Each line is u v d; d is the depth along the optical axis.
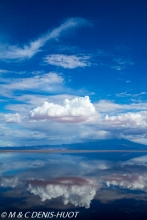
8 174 29.06
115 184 22.75
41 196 17.58
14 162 48.47
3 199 16.58
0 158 62.44
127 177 27.34
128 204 15.60
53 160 55.72
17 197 17.19
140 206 15.16
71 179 25.52
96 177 27.16
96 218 12.91
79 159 61.03
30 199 16.66
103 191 19.56
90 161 53.62
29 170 33.44
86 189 20.30
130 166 41.69
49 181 24.12
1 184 22.23
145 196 17.84
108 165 43.38
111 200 16.59
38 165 41.69
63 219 12.73
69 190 19.83
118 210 14.30
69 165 42.19
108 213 13.74
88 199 16.84
